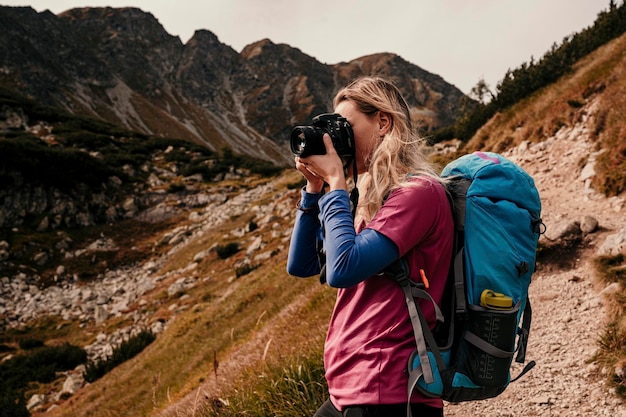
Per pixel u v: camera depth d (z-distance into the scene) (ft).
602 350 17.03
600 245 26.89
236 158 325.42
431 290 6.21
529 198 6.54
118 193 236.43
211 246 164.25
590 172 37.86
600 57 59.26
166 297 134.31
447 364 6.16
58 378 101.50
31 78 651.25
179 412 21.39
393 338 6.07
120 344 101.09
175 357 72.74
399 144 6.47
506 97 89.97
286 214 171.63
